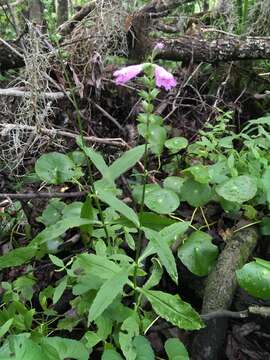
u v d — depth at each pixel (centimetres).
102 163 28
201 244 35
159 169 45
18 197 38
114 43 50
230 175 38
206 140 40
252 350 35
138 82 52
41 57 44
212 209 40
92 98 51
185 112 54
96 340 27
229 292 35
